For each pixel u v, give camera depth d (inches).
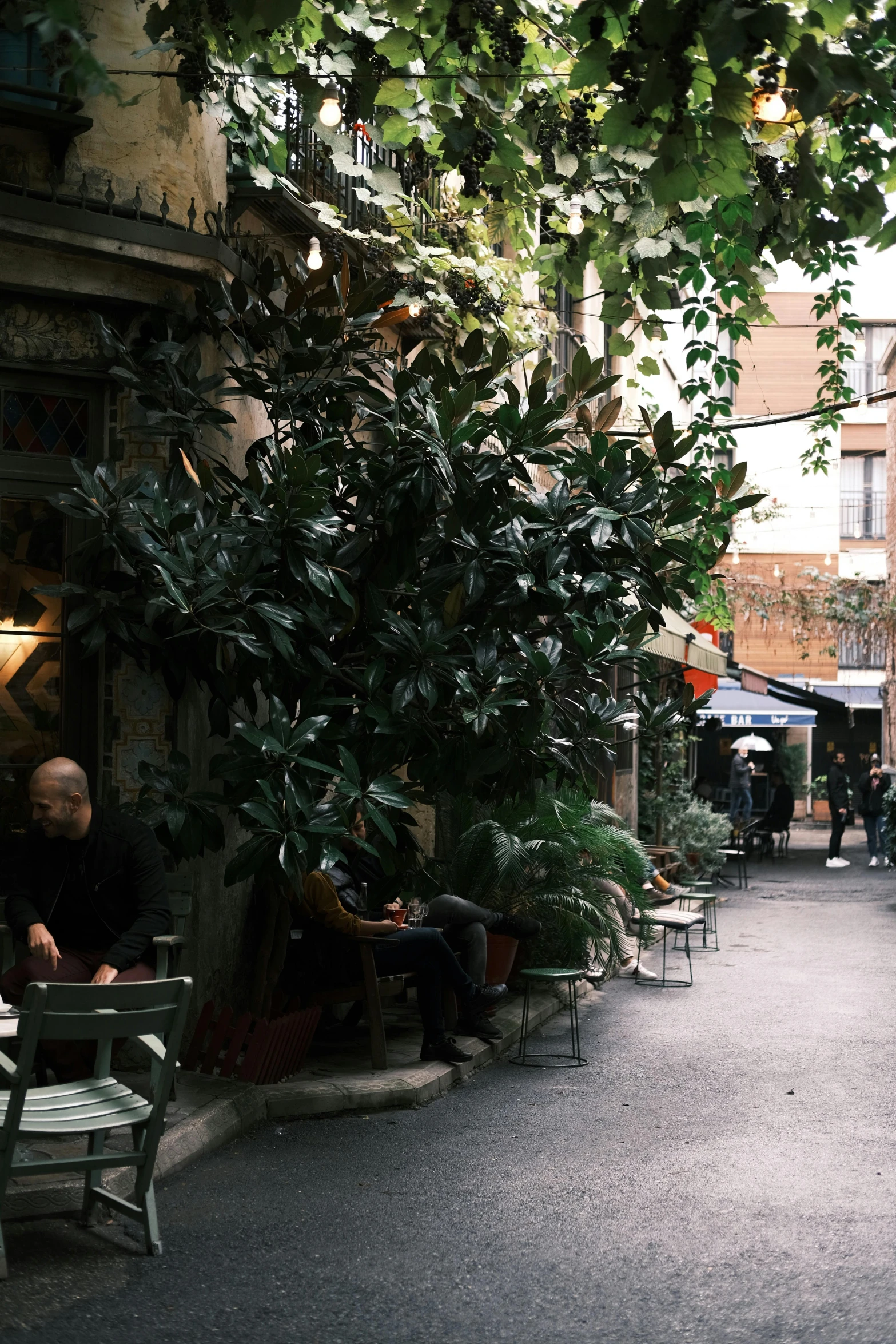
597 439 313.6
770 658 1624.0
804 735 1585.9
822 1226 218.5
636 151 292.7
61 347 301.7
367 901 339.9
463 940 356.8
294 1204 226.8
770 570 1596.9
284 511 279.1
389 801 283.9
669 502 318.7
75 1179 217.5
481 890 406.3
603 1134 274.8
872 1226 218.7
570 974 343.9
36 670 304.0
